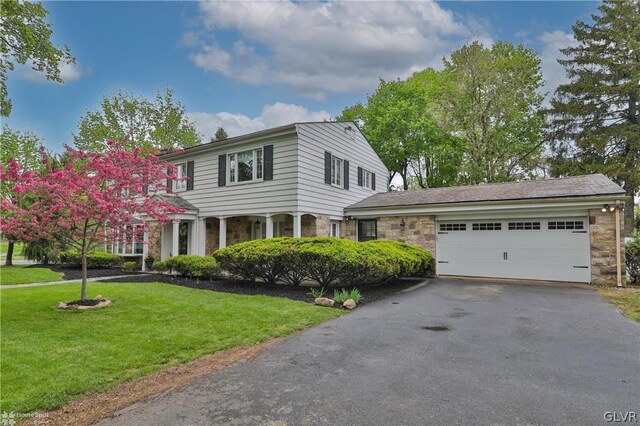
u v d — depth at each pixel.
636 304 7.33
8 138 20.95
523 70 21.59
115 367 4.02
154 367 4.06
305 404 3.11
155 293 8.73
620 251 9.72
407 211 13.03
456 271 12.20
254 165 13.01
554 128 21.55
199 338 5.11
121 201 7.42
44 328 5.56
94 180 7.23
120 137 23.58
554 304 7.43
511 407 3.03
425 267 11.97
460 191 13.62
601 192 9.91
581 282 10.24
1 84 8.95
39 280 11.77
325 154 13.52
